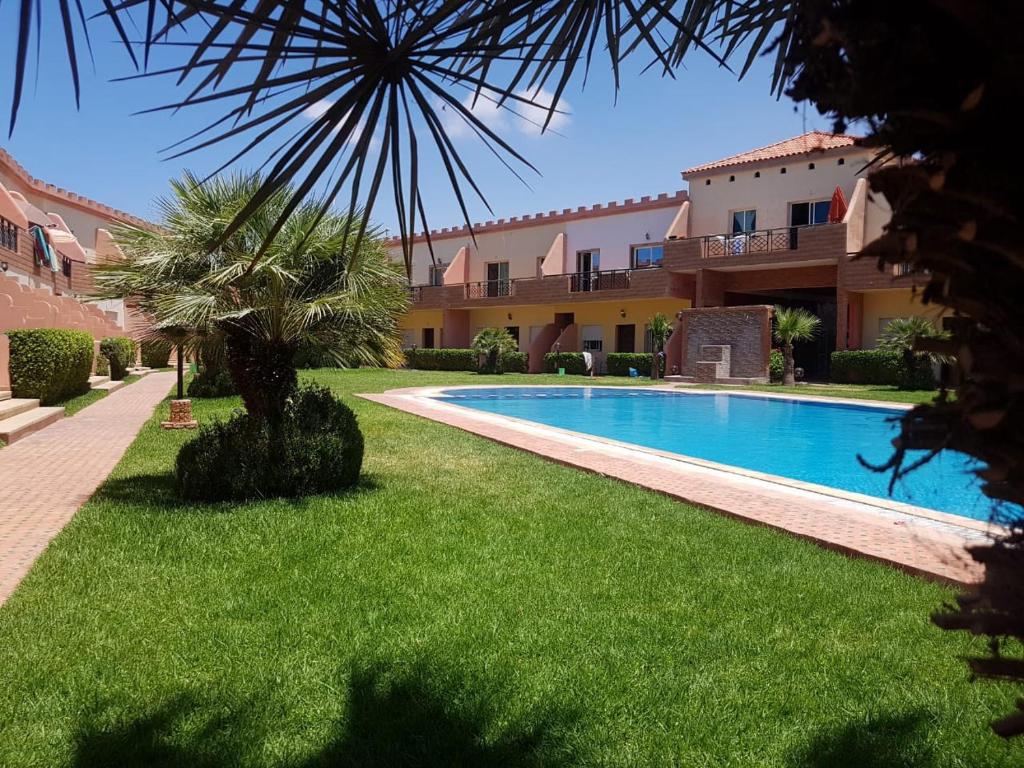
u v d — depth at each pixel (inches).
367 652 116.4
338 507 217.5
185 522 197.5
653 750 91.4
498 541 183.2
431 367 1331.2
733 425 591.5
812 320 883.4
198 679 106.9
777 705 102.1
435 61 63.9
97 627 125.3
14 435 357.4
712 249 994.1
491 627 126.9
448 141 67.9
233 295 227.3
